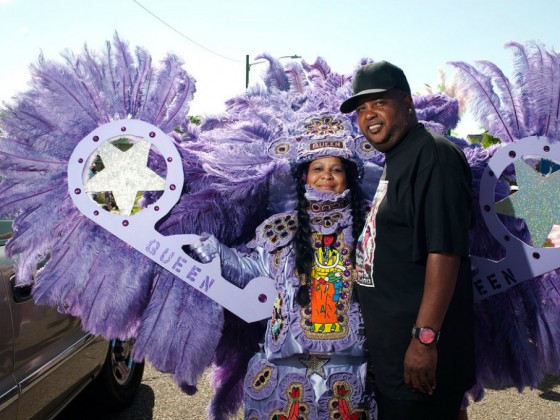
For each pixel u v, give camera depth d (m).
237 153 2.21
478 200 2.32
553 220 2.22
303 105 2.41
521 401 3.87
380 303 1.80
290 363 2.00
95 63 2.25
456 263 1.65
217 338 2.18
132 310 2.21
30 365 2.55
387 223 1.78
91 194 2.22
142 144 2.23
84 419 3.54
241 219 2.31
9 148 2.20
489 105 2.29
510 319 2.32
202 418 3.52
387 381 1.79
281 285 2.05
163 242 2.18
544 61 2.26
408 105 1.81
